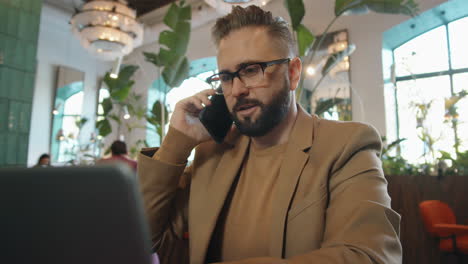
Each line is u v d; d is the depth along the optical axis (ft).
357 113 20.94
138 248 0.78
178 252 3.38
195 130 2.93
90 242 0.78
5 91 12.77
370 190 2.15
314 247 2.19
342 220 2.08
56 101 28.81
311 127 2.65
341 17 22.17
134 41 17.49
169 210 3.04
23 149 13.34
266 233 2.43
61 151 29.01
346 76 21.58
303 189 2.35
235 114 2.58
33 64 13.85
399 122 21.89
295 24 8.84
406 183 9.89
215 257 2.70
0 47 12.68
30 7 13.84
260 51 2.46
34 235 0.79
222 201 2.68
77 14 15.42
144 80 31.99
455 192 9.03
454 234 8.03
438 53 22.34
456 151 10.48
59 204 0.78
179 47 10.70
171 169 2.85
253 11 2.54
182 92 28.73
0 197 0.79
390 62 22.94
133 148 21.13
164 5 24.79
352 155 2.38
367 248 1.81
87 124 31.35
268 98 2.48
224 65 2.55
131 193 0.77
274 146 2.75
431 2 19.63
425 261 9.23
